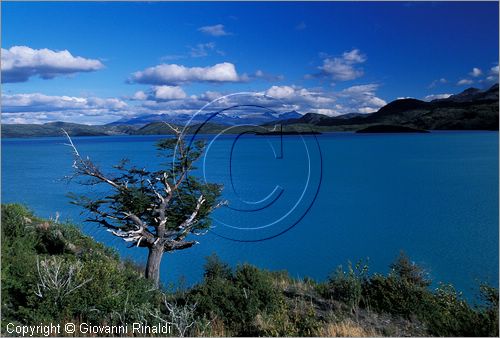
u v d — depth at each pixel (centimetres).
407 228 4853
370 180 9450
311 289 1538
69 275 1084
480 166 11812
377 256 3675
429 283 1641
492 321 1135
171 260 3412
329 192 7594
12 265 1176
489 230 4681
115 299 1085
